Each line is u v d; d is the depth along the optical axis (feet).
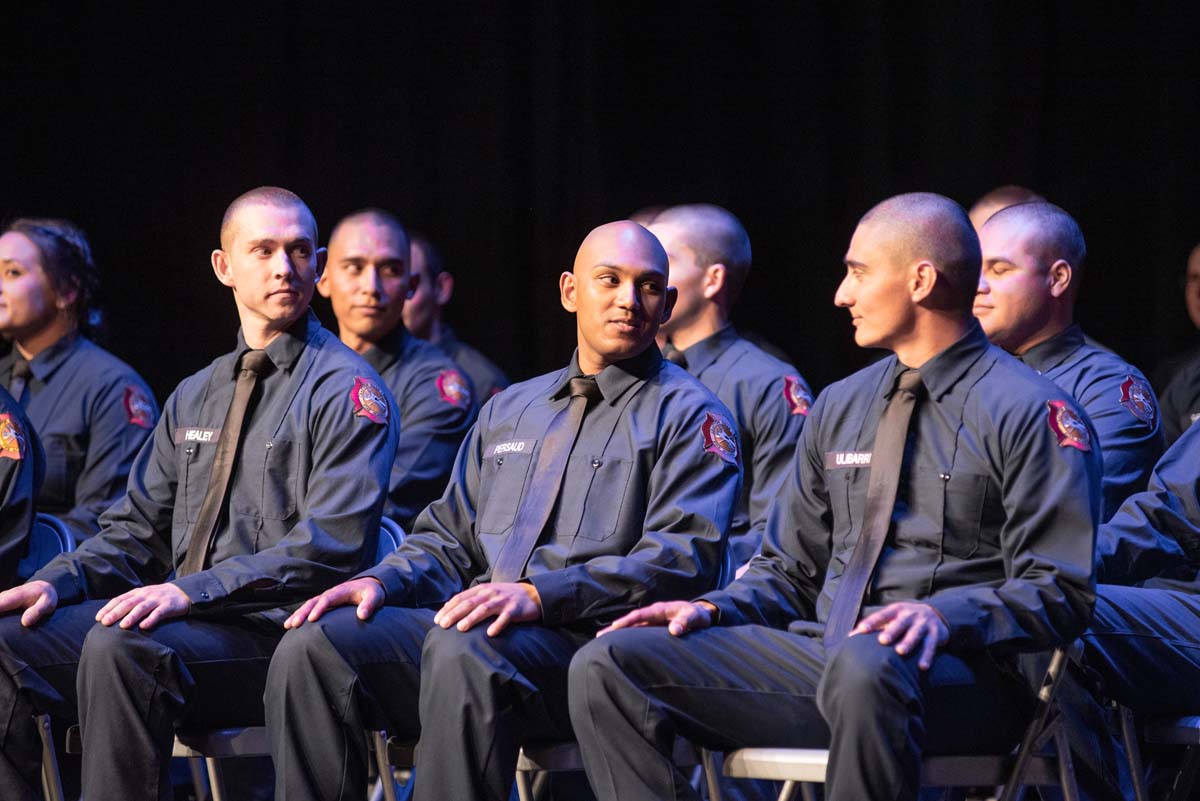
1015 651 32.45
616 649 33.37
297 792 36.09
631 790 32.83
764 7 65.00
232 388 43.29
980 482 33.83
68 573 41.70
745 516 49.98
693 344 52.44
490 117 69.21
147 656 37.68
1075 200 60.85
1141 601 37.17
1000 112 61.21
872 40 62.80
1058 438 33.24
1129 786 40.04
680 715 33.55
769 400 50.29
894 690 30.76
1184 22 59.16
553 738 35.81
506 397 41.09
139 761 37.55
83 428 54.85
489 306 69.82
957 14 61.52
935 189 62.18
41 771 40.34
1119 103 60.23
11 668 39.55
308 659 36.27
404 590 38.29
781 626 36.32
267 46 70.74
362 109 70.54
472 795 34.14
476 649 34.68
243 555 39.81
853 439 36.04
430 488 56.85
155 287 71.31
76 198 71.20
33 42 70.90
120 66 71.05
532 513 38.47
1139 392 44.50
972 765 32.40
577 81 67.56
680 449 37.96
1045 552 32.71
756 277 65.46
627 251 38.81
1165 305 59.36
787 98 64.69
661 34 66.59
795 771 32.65
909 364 35.45
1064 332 45.83
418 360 58.65
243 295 43.11
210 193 71.15
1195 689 36.73
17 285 55.16
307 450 41.75
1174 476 39.34
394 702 37.14
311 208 70.85
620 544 37.73
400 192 70.44
